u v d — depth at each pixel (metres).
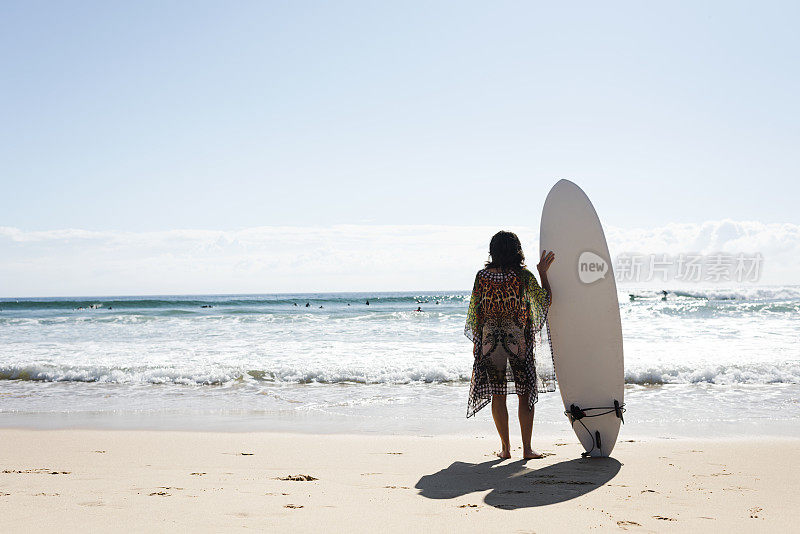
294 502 2.99
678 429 5.60
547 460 4.16
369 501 3.01
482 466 3.99
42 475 3.84
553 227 4.48
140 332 18.56
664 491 3.23
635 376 8.68
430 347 13.37
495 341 3.96
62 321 24.80
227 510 2.81
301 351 12.73
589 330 4.38
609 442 4.26
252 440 5.23
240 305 43.22
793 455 4.33
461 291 141.00
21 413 6.89
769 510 2.84
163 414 6.76
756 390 7.89
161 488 3.37
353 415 6.59
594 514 2.75
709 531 2.49
